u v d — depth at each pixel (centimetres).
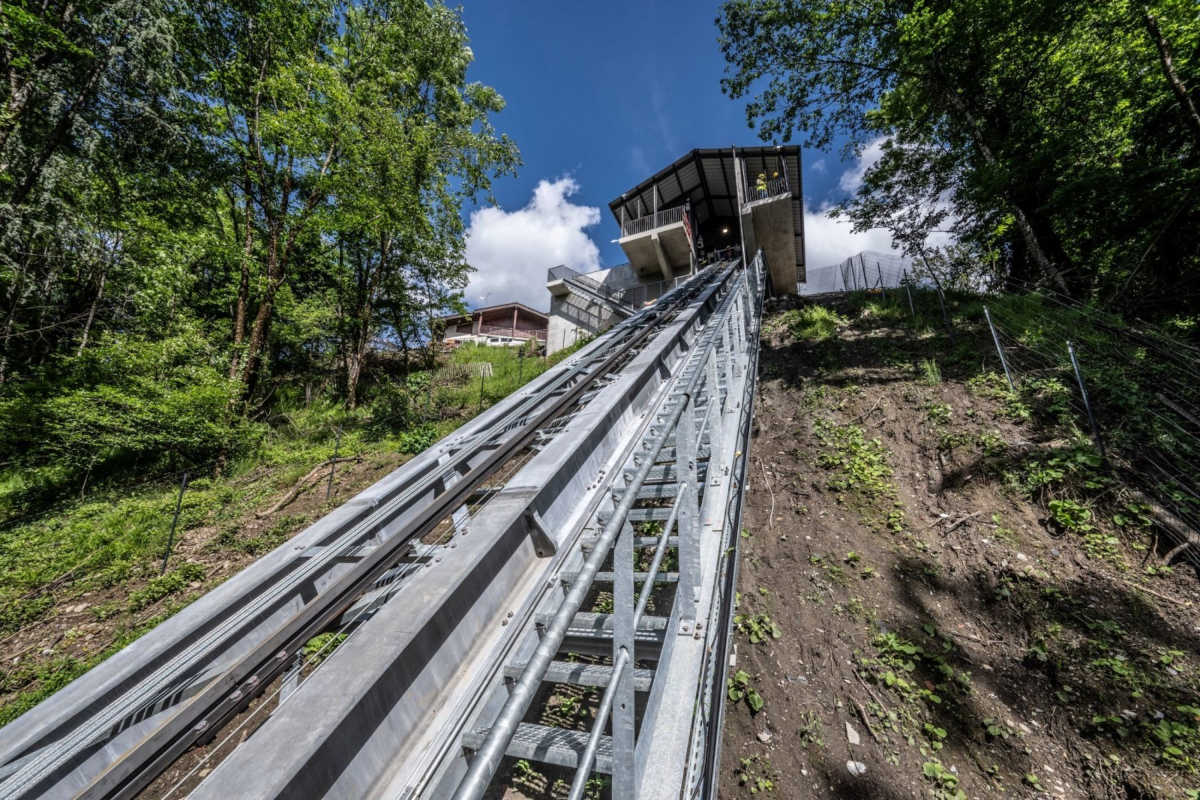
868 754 318
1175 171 780
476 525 264
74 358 1003
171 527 678
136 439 922
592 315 2266
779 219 1858
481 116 1836
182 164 1177
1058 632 370
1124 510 446
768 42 1386
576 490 346
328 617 245
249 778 126
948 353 827
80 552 635
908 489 555
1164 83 880
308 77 1168
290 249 1323
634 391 519
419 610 194
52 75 905
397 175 1344
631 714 140
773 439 721
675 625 229
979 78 1064
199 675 217
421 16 1590
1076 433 543
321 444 1120
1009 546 452
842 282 2312
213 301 1306
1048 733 312
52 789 166
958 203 1184
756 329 908
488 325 3500
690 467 252
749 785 312
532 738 190
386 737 165
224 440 992
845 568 468
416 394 1391
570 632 248
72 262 1089
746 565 492
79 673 406
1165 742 284
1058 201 952
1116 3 884
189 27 1085
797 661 387
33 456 941
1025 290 1081
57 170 967
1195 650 329
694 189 2422
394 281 1773
